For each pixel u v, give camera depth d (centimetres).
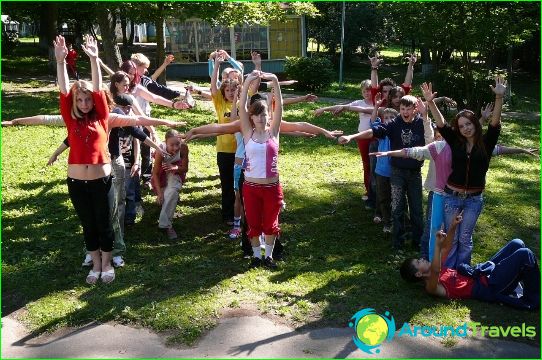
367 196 707
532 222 683
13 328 434
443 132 488
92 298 472
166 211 591
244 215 543
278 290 484
